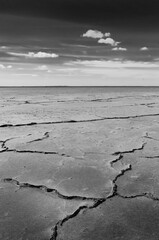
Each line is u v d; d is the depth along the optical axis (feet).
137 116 19.75
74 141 11.75
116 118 18.70
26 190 6.98
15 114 20.68
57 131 13.89
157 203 6.31
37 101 35.45
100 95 52.75
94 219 5.66
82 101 35.70
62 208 6.11
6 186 7.20
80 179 7.65
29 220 5.62
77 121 17.17
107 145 11.13
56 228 5.35
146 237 5.06
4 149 10.45
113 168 8.52
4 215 5.79
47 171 8.23
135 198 6.55
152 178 7.73
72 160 9.25
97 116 19.49
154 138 12.39
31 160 9.21
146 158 9.48
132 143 11.45
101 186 7.20
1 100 37.27
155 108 25.94
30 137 12.42
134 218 5.69
